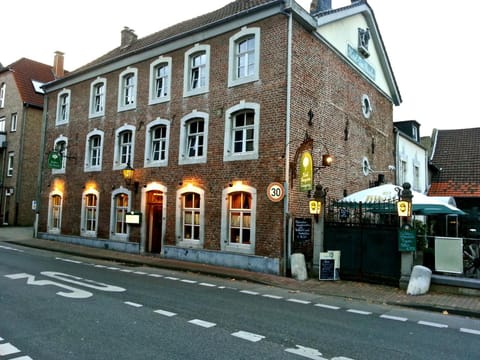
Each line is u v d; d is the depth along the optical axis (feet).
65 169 68.69
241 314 24.02
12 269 38.24
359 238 37.63
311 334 20.40
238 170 44.24
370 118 62.13
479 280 30.91
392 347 18.84
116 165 59.47
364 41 59.62
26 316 21.89
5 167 96.68
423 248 35.42
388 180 67.05
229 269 42.19
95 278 35.27
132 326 20.59
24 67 101.96
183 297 28.45
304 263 38.60
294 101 42.34
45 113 75.05
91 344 17.66
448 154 87.25
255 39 44.60
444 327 22.98
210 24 48.24
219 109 47.11
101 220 60.54
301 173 40.06
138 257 50.65
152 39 63.10
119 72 61.41
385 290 33.47
